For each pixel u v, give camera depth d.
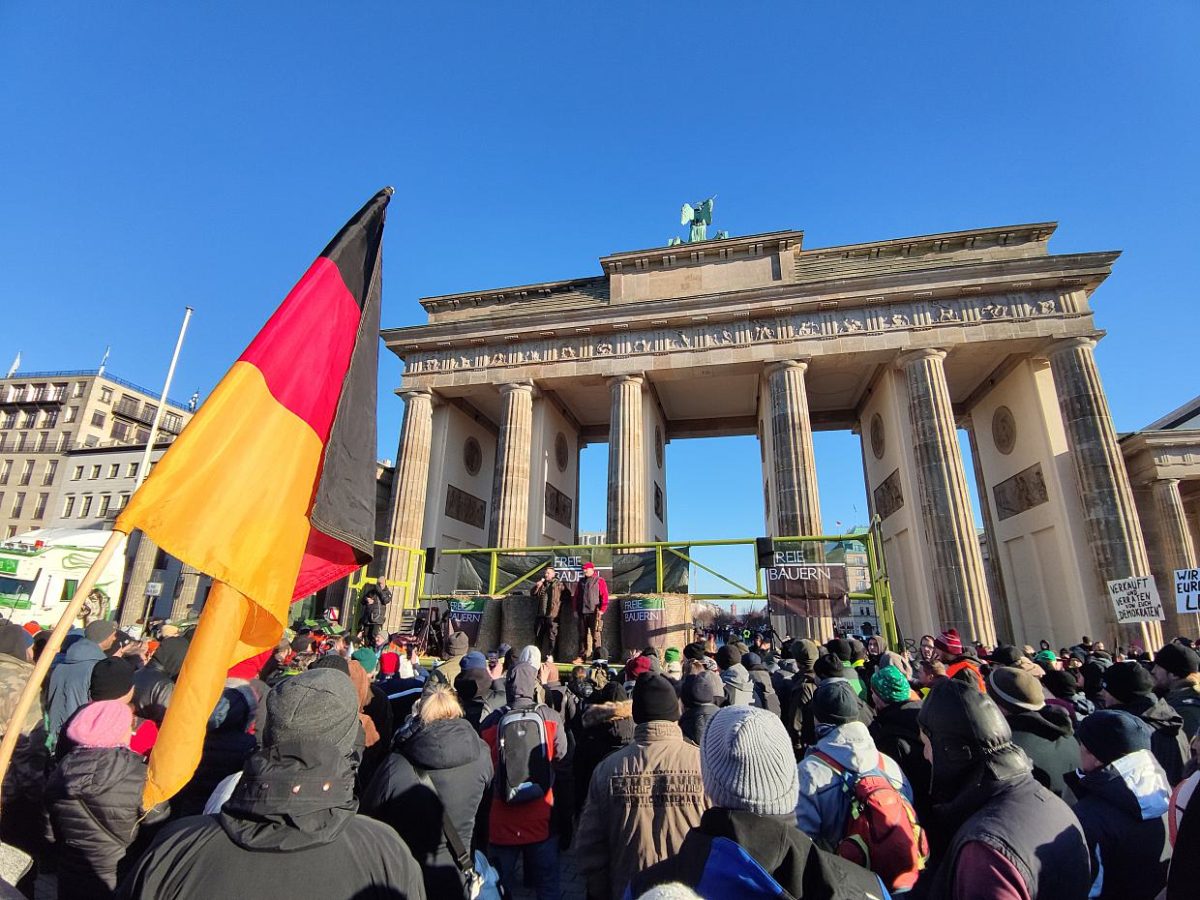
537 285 44.16
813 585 19.62
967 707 3.80
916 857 3.86
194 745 3.80
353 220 6.09
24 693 3.02
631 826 4.28
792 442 34.91
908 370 35.34
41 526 79.81
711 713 6.84
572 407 47.88
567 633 19.38
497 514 37.88
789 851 2.76
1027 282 34.44
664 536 45.81
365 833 2.90
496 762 7.07
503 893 6.29
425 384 42.00
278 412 4.87
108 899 4.42
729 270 39.66
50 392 91.19
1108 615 30.34
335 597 43.28
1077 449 32.53
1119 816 4.26
